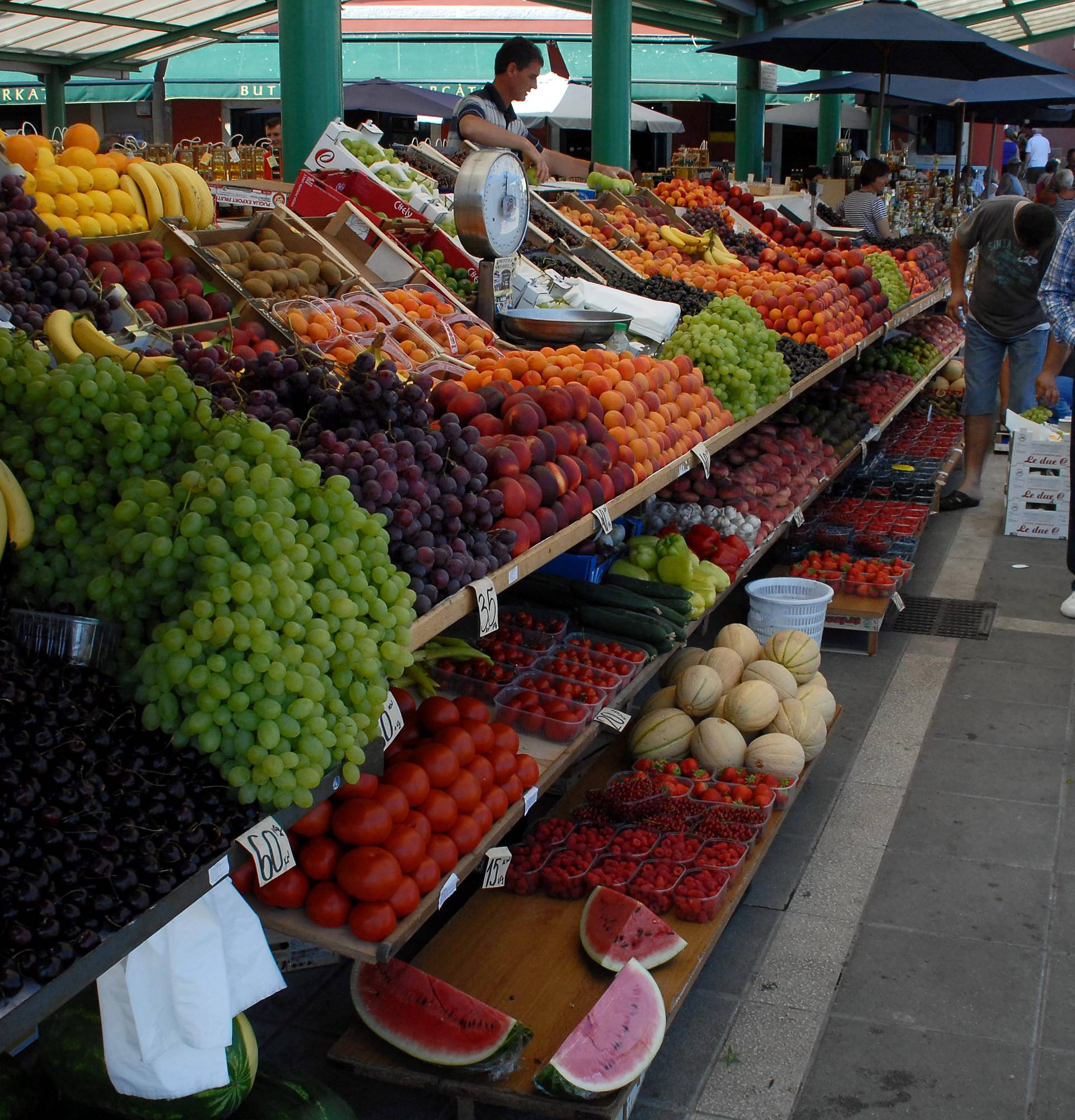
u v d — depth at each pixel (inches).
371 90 623.5
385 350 161.2
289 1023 123.5
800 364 245.0
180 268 156.6
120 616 90.5
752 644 183.2
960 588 266.4
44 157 157.9
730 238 339.3
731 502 225.5
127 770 82.6
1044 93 622.2
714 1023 123.9
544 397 150.0
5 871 72.1
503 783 124.5
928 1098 113.0
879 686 212.5
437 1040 105.0
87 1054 87.0
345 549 94.2
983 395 326.0
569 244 283.9
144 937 75.6
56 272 130.6
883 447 351.3
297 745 87.0
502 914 126.3
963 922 141.6
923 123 993.5
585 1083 100.8
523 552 129.1
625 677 154.3
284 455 93.1
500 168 182.2
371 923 101.1
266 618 86.0
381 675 95.6
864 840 160.7
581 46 748.0
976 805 169.9
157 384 95.3
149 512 88.5
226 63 678.5
